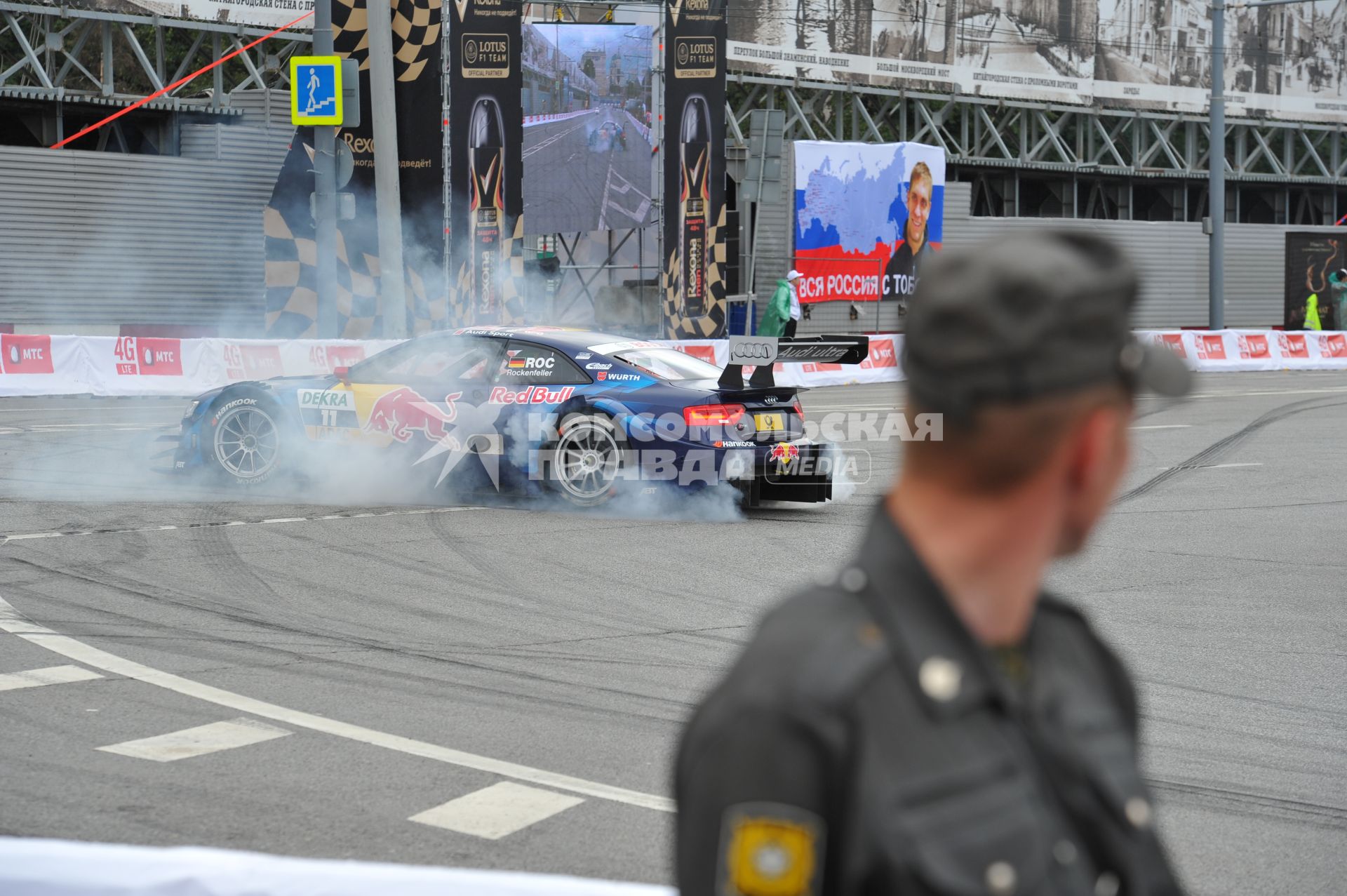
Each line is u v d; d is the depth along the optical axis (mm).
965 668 2014
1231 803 8234
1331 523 19531
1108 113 72062
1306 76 78875
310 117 34250
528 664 11359
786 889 1913
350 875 4789
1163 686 10938
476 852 7352
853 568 2141
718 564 15859
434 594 14047
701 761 2014
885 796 1933
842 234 59219
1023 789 2010
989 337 2018
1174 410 37406
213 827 7656
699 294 48375
